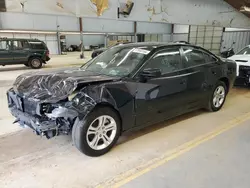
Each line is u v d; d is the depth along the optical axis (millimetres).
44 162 2512
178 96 3326
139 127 2973
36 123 2422
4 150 2787
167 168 2389
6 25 12078
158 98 3035
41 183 2148
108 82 2605
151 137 3145
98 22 14836
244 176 2246
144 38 25406
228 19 14695
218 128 3465
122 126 2764
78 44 33062
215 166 2424
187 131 3352
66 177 2244
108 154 2678
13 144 2947
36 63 11812
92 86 2479
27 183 2146
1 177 2236
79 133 2424
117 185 2119
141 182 2158
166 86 3104
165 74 3133
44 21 13422
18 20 12445
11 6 7422
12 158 2598
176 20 11867
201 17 13008
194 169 2369
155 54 3109
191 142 2994
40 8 7996
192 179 2199
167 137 3146
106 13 9492
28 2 7695
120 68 3025
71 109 2320
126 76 2795
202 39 21109
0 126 3561
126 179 2207
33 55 11609
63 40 30016
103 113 2535
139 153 2707
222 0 13758
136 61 3012
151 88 2924
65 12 8531
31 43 11570
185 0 11891
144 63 2955
